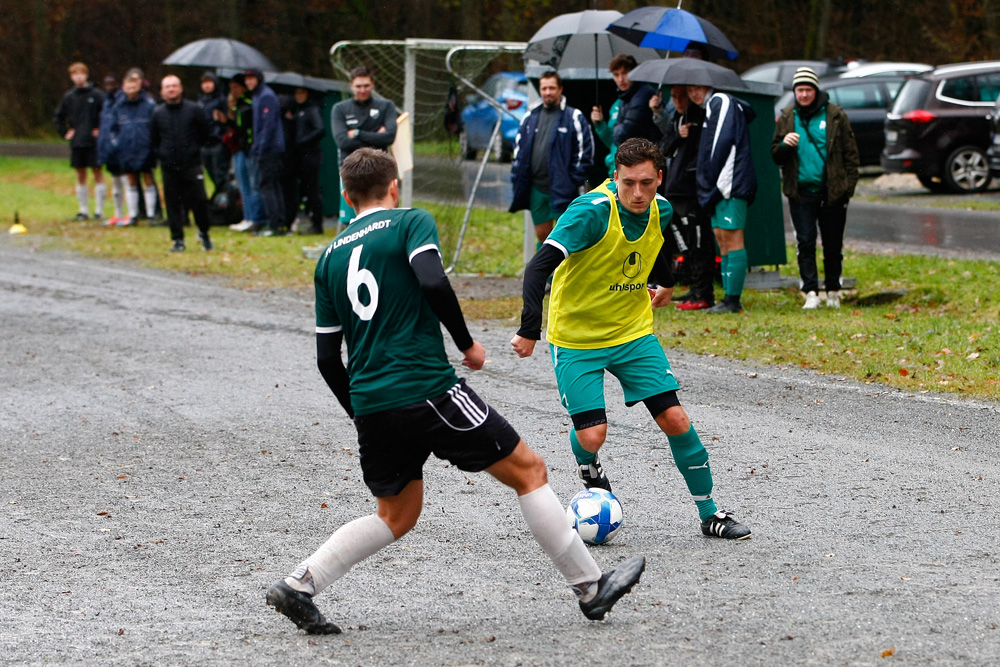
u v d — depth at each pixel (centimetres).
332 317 1169
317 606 1268
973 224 4578
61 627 1217
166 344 2909
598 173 3575
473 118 6331
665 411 1451
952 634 1137
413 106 4150
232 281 3916
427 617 1228
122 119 5341
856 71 6844
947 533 1466
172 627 1214
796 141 2984
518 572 1374
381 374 1127
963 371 2314
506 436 1145
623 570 1180
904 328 2716
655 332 2823
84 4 11081
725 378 2366
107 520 1616
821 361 2462
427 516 1602
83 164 5728
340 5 10675
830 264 3092
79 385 2489
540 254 1365
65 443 2041
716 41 3216
